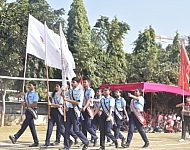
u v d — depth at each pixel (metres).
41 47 10.98
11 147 10.94
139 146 12.11
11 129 19.23
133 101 11.61
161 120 23.09
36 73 24.08
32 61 23.12
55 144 11.63
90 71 25.97
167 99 28.28
